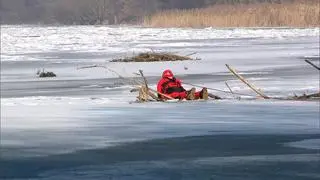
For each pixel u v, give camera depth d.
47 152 29.45
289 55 98.94
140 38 168.50
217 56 100.25
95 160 27.92
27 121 38.47
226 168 26.02
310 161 27.16
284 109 42.75
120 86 61.75
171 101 48.25
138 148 30.38
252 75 68.88
